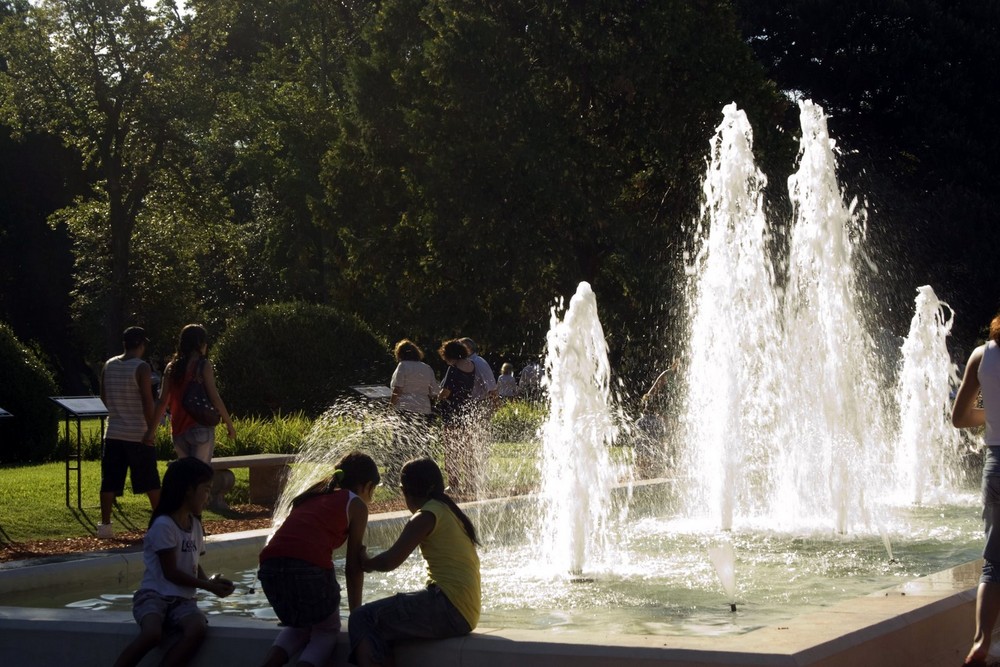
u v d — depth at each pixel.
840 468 9.62
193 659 5.05
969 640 5.18
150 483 9.48
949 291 34.06
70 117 39.84
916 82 35.38
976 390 5.10
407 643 4.70
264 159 42.00
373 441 13.63
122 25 39.50
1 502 10.82
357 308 35.44
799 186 10.63
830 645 4.18
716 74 28.83
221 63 44.94
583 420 8.39
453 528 4.88
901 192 36.00
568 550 7.88
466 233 29.28
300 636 4.88
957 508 11.13
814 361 10.15
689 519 10.20
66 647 5.25
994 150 34.78
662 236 28.83
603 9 28.89
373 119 32.34
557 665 4.36
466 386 12.79
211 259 47.94
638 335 29.11
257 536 8.28
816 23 36.22
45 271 46.31
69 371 48.25
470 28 29.11
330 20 42.34
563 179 28.58
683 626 5.73
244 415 20.73
